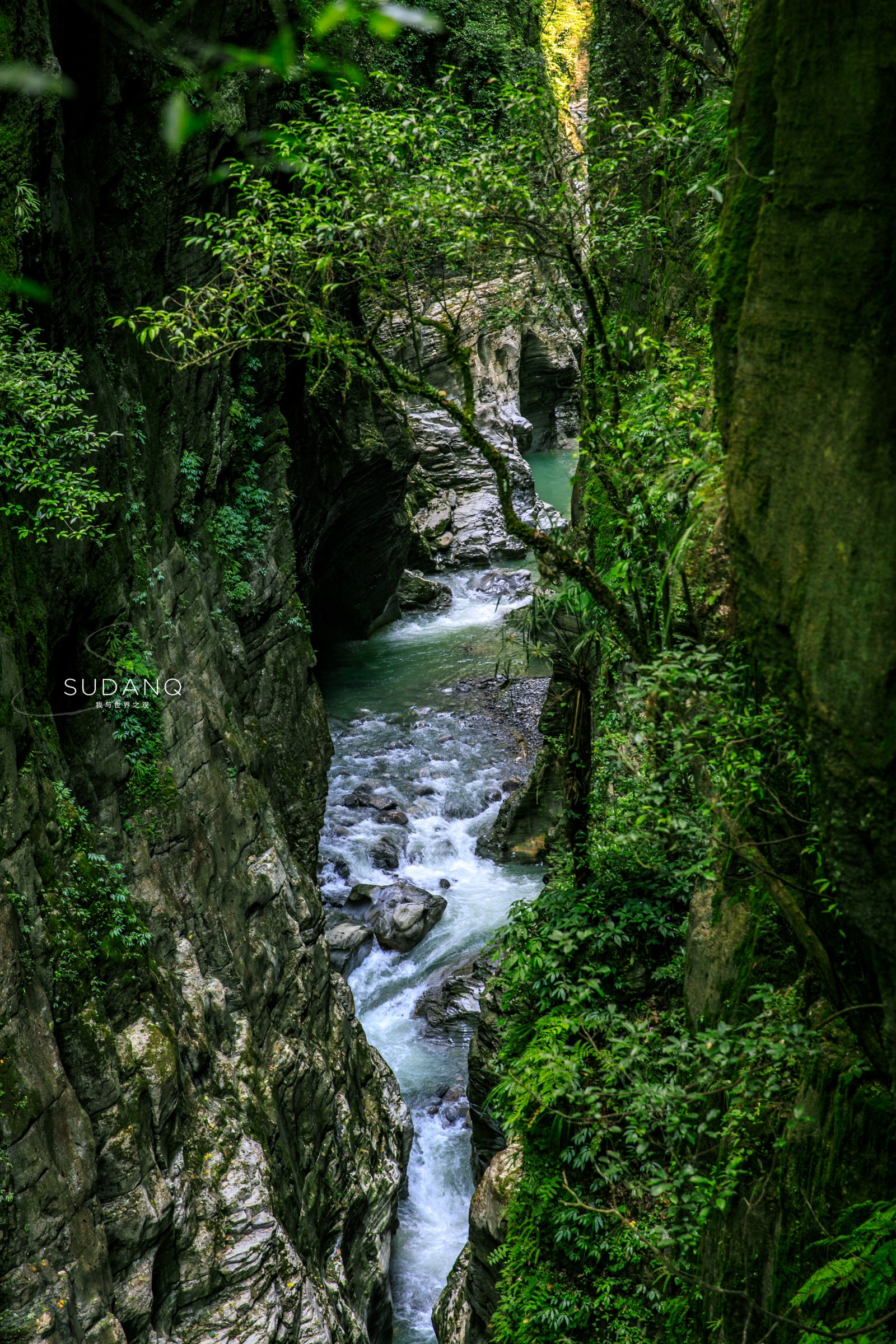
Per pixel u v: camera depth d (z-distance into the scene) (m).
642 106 12.02
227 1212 8.90
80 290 9.84
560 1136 7.68
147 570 10.88
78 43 9.87
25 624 8.36
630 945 8.20
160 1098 8.52
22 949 7.47
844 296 2.81
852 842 2.95
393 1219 12.25
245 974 10.94
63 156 9.30
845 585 2.81
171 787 10.41
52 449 8.79
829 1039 4.67
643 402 6.10
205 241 6.65
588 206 7.27
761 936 5.66
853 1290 4.12
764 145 3.35
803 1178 4.57
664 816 5.44
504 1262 7.74
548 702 17.53
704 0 7.71
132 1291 7.70
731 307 3.46
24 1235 6.73
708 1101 5.79
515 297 8.47
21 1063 7.10
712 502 4.95
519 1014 8.85
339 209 6.39
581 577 6.23
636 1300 6.82
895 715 2.66
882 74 2.64
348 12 1.78
